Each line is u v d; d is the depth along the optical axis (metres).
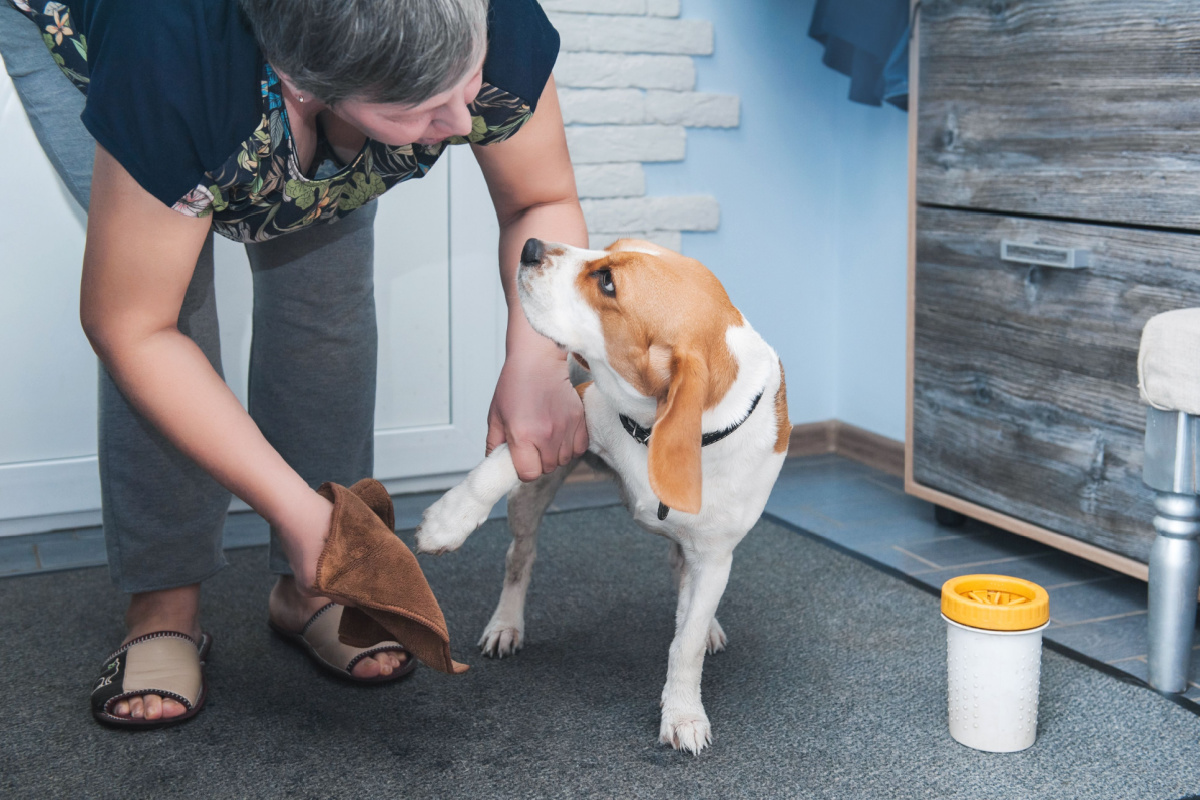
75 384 2.12
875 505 2.34
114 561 1.38
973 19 1.89
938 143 2.02
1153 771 1.24
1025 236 1.84
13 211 2.01
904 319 2.53
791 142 2.65
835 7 2.26
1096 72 1.67
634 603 1.76
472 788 1.20
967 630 1.27
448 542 1.21
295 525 1.01
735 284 2.65
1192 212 1.55
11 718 1.36
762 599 1.78
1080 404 1.77
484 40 0.85
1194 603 1.42
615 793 1.19
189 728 1.34
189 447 0.99
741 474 1.20
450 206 2.30
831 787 1.20
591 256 1.17
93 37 0.89
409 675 1.49
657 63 2.44
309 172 1.08
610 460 1.30
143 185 0.88
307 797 1.18
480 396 2.42
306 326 1.44
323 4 0.76
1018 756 1.27
